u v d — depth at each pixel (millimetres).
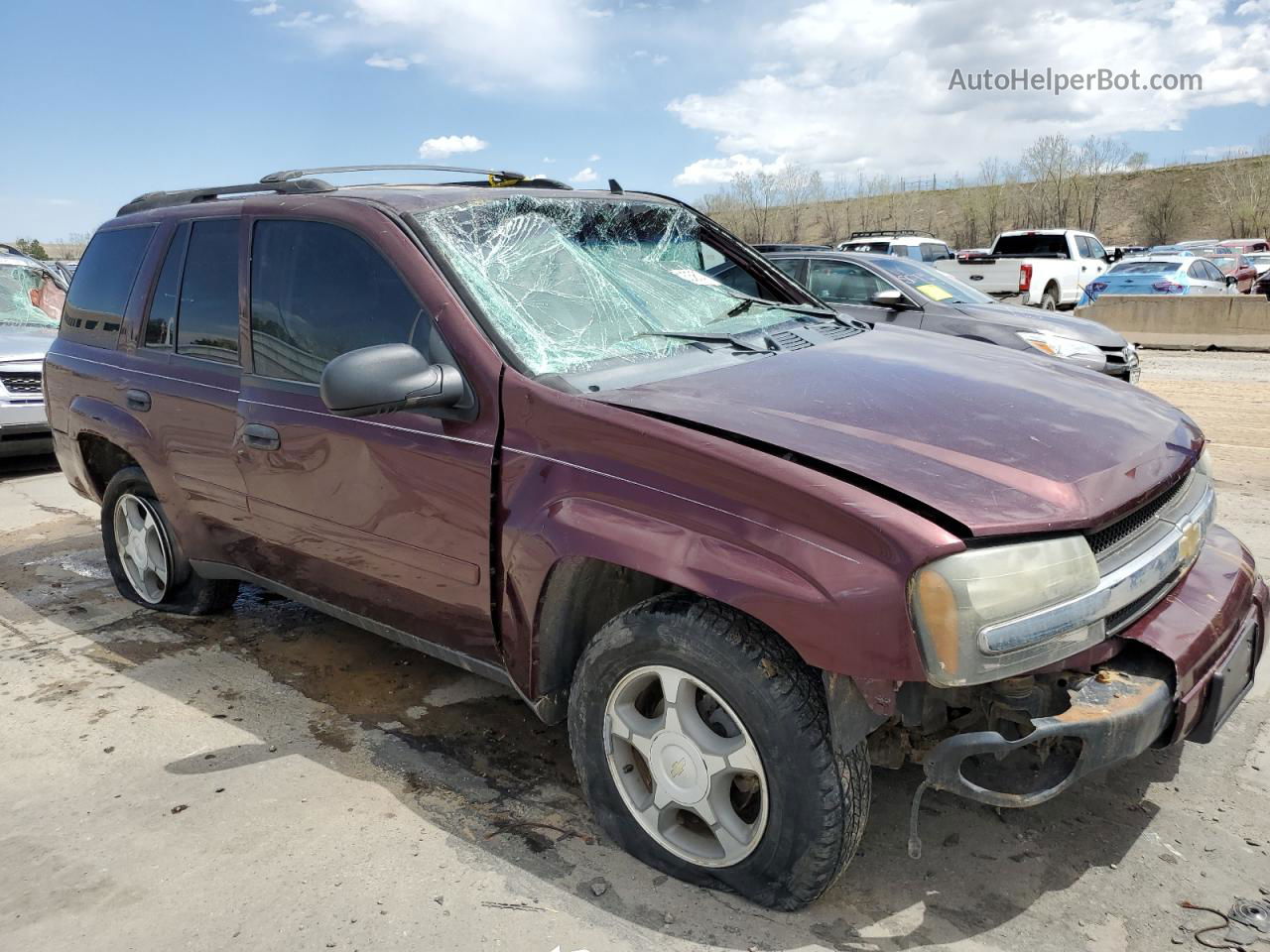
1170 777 2973
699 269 3693
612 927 2361
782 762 2229
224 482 3619
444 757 3207
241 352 3523
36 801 2977
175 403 3771
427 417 2822
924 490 2148
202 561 4023
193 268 3789
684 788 2436
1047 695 2254
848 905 2428
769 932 2330
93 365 4266
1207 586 2646
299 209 3330
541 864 2619
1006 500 2156
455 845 2711
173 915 2441
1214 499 2943
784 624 2137
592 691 2576
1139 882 2502
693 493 2297
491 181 4051
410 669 3902
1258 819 2754
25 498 6957
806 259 9352
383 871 2598
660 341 3021
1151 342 16109
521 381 2639
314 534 3293
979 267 20047
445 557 2850
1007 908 2416
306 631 4320
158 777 3100
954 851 2643
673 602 2412
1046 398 2803
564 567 2553
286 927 2389
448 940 2328
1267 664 3680
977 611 2016
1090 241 21266
